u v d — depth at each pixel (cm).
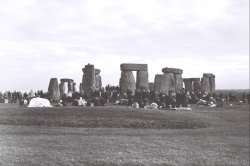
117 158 1858
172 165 1791
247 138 2711
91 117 3334
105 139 2406
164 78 6384
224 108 5262
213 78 8056
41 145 2091
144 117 3450
